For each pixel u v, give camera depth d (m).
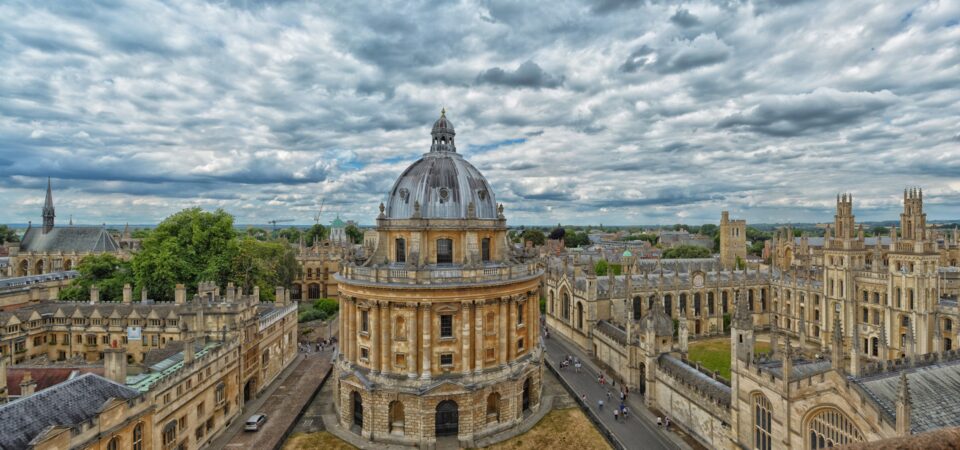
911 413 43.22
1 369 54.56
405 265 77.69
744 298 58.53
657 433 71.75
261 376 89.06
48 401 46.47
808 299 120.62
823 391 46.88
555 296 133.25
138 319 85.12
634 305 119.94
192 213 116.38
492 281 72.38
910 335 53.25
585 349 113.31
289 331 105.25
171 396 59.72
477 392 71.00
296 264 170.88
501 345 74.81
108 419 49.44
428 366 70.62
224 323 80.44
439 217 77.81
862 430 43.19
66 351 86.31
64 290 119.75
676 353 81.56
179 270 109.75
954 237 162.12
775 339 61.75
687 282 126.69
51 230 180.62
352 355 75.44
